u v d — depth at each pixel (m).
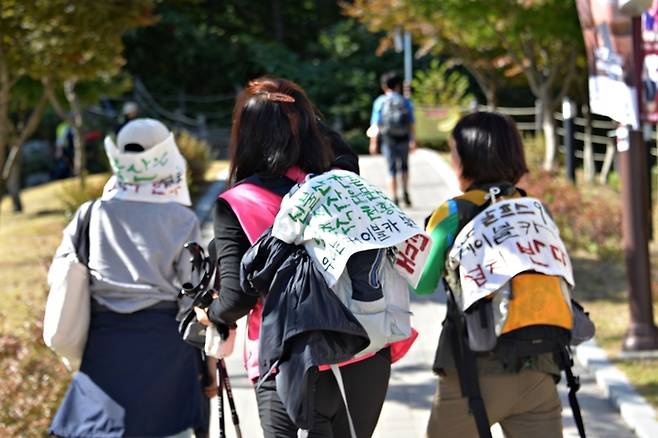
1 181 11.76
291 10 33.84
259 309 3.59
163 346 4.22
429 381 7.14
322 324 3.29
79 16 10.82
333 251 3.35
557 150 18.89
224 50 31.91
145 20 11.61
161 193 4.35
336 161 3.80
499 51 21.66
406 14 19.22
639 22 7.35
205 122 30.69
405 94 25.55
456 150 4.15
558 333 3.80
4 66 11.26
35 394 6.46
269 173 3.57
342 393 3.35
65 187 15.70
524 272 3.83
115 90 19.42
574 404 3.90
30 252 12.67
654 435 5.81
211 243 3.76
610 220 11.62
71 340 4.23
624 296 9.51
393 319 3.44
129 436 4.11
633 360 7.32
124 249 4.27
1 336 8.00
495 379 3.85
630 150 7.54
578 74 21.48
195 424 4.23
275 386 3.46
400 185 16.38
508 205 3.94
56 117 29.39
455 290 3.96
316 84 30.52
